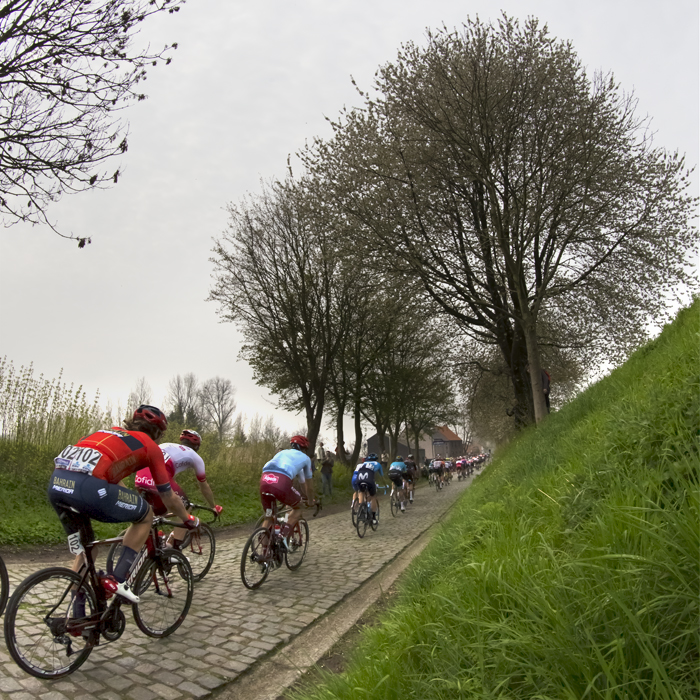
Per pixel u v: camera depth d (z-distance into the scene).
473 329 17.03
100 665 3.36
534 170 12.11
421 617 2.69
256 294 21.45
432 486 29.19
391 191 14.48
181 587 4.20
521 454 7.35
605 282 14.82
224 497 13.34
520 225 12.16
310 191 16.62
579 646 1.57
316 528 11.17
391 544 8.66
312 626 4.33
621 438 3.36
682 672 1.38
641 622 1.54
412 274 14.36
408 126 14.34
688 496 1.93
